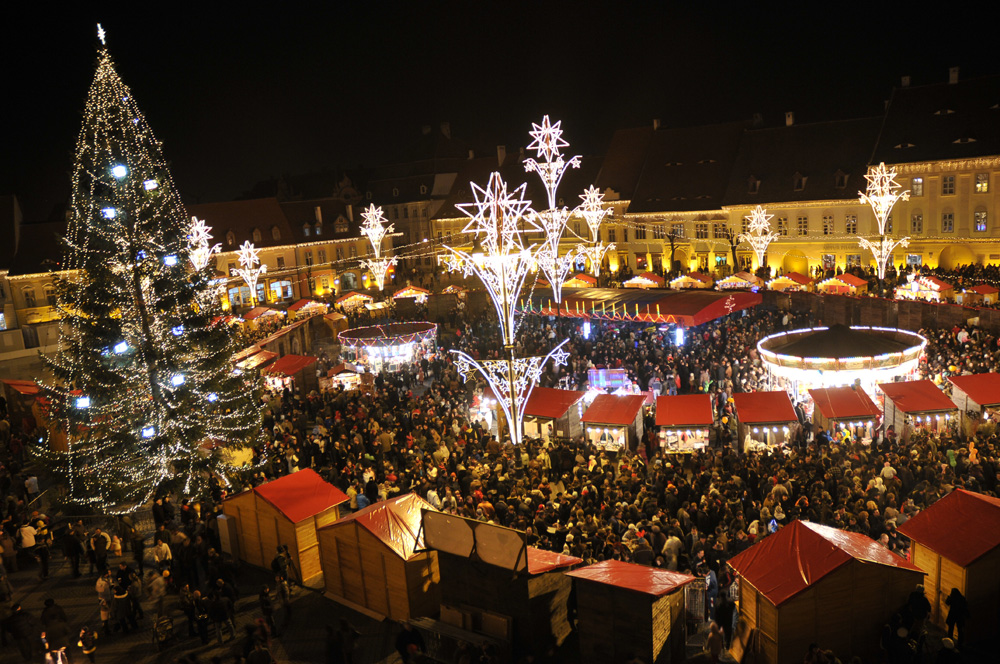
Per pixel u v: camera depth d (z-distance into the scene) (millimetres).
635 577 15211
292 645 17609
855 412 28922
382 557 18250
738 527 18719
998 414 28422
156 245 27266
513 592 16219
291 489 21625
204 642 18016
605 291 57031
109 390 26234
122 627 18906
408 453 27203
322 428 31078
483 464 26297
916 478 22141
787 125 72500
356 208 94375
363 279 86250
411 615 17969
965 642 15352
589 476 24188
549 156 37312
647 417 33312
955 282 48812
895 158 62312
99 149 26000
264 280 77188
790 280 54875
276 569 19094
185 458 27188
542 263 49906
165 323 27375
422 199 93562
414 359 48625
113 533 24641
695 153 76938
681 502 22172
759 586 14938
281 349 53000
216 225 76125
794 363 34219
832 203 66000
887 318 47812
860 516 18844
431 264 92062
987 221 58875
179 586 20547
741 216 70875
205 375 28328
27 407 37500
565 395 32688
